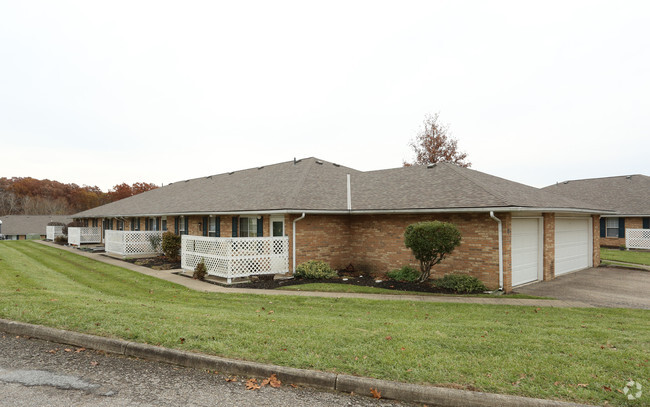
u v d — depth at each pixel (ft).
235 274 40.52
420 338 18.11
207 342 17.01
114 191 221.46
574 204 47.78
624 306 29.04
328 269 44.16
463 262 38.29
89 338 17.88
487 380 13.20
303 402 12.35
